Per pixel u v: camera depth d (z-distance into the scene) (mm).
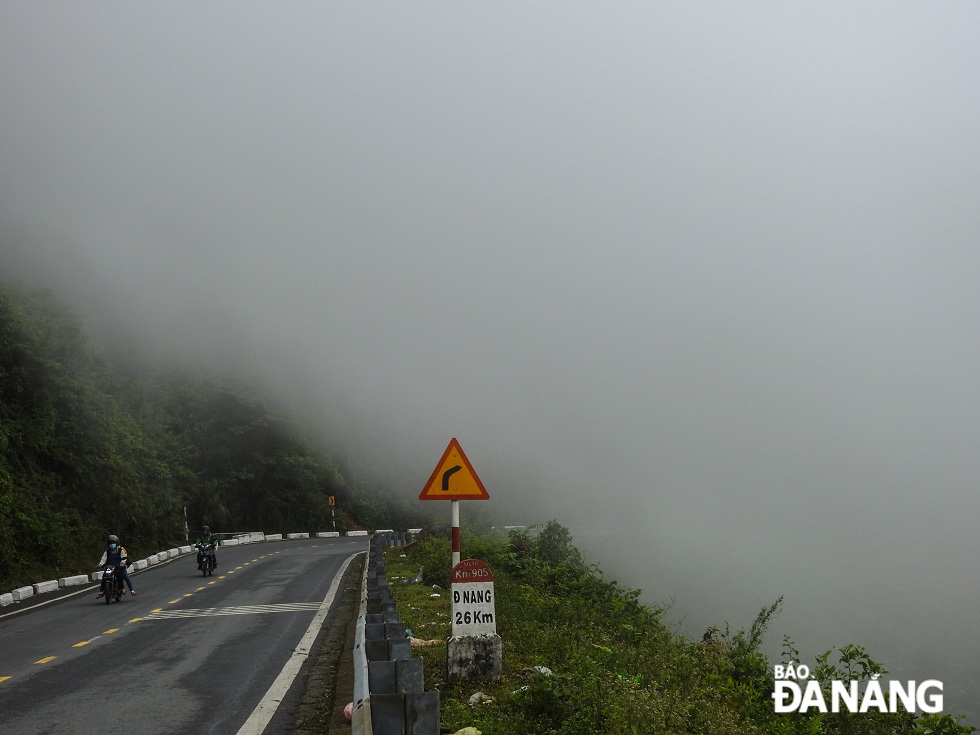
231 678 10523
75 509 34344
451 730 7469
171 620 16781
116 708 9008
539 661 10289
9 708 9164
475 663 9469
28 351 33625
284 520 69812
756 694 10125
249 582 25188
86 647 13586
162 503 45688
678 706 7867
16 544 28484
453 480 10062
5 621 18422
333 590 22047
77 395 36531
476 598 9656
